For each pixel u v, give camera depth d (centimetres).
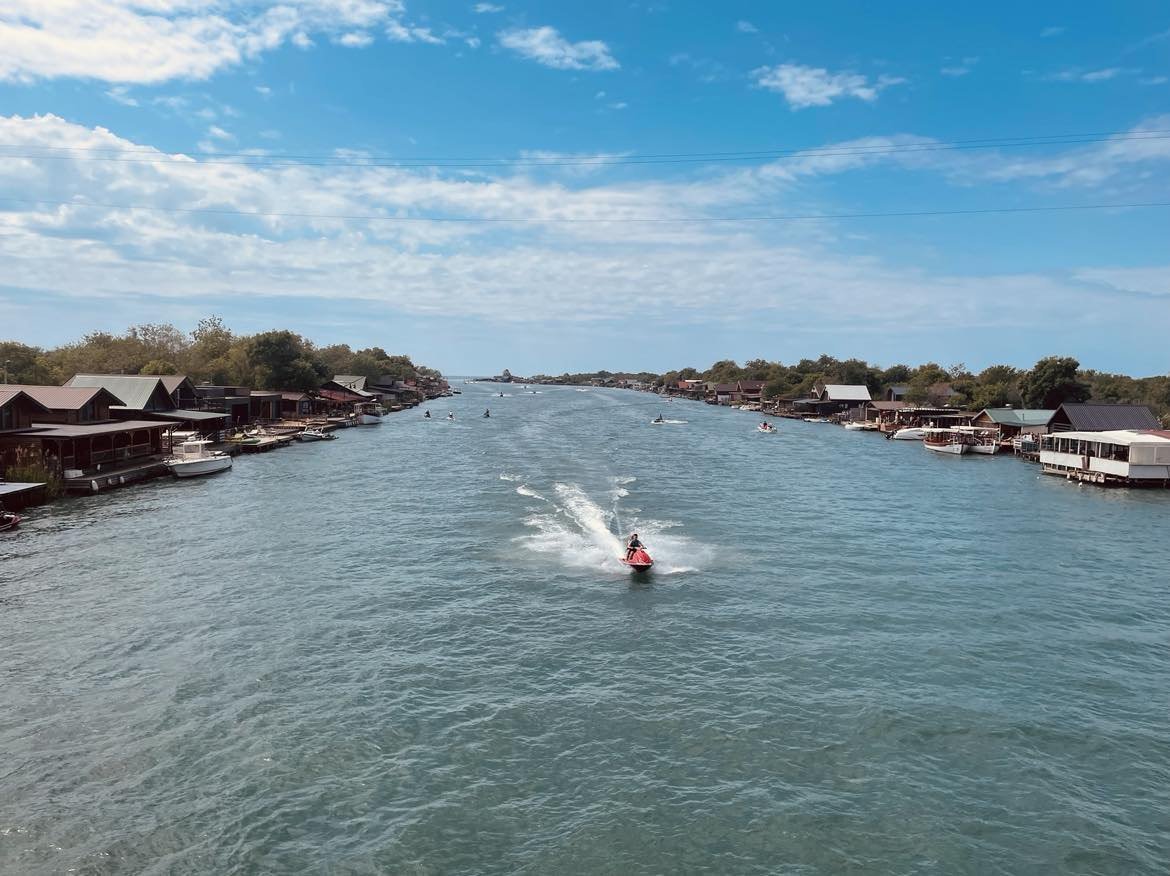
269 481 6712
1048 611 3344
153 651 2741
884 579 3800
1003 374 15775
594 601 3366
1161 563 4222
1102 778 2017
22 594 3369
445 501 5703
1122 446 7312
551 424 14075
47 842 1697
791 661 2728
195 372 12988
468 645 2834
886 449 10719
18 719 2236
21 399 6303
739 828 1780
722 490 6506
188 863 1638
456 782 1942
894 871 1648
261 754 2059
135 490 6194
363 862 1647
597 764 2034
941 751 2130
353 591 3459
